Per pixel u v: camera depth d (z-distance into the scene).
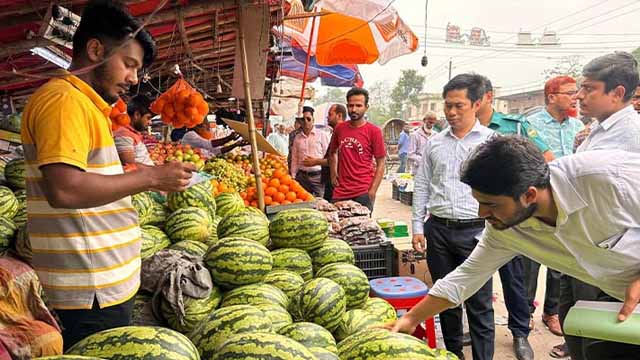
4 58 3.77
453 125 3.83
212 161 5.97
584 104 3.59
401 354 1.79
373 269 4.27
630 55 3.53
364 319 2.66
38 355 1.96
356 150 6.35
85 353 1.53
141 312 2.53
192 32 4.84
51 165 1.85
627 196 1.91
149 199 3.58
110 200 1.95
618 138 3.45
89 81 2.12
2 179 4.00
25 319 2.07
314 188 8.94
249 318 2.03
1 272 2.14
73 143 1.88
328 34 8.80
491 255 2.37
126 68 2.14
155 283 2.57
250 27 4.76
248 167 6.87
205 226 3.48
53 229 2.03
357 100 6.29
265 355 1.55
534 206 1.96
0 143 4.86
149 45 2.21
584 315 2.00
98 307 2.09
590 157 1.96
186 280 2.56
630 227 1.97
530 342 4.74
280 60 7.07
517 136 1.93
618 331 1.88
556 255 2.18
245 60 4.43
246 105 4.46
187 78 6.11
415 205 4.21
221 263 2.71
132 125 6.04
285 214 3.36
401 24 8.72
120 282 2.15
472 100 3.78
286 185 5.02
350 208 4.91
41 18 2.73
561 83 4.98
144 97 5.96
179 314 2.49
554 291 4.92
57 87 1.95
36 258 2.09
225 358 1.57
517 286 4.29
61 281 2.05
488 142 1.89
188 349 1.59
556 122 5.12
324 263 3.31
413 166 15.41
